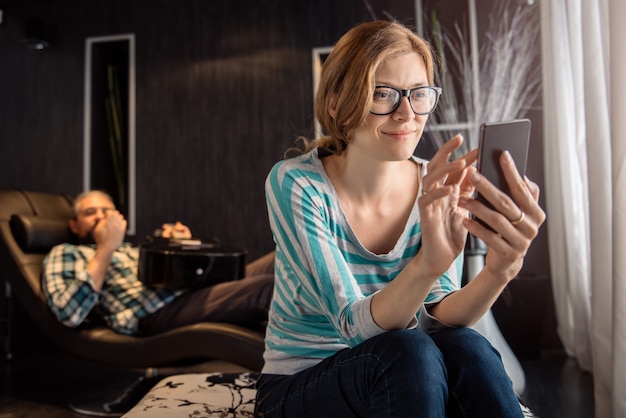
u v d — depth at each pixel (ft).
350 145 3.55
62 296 7.49
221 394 4.76
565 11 9.34
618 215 5.01
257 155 12.83
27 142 13.51
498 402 2.91
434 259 2.76
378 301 2.94
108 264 7.77
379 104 3.25
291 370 3.60
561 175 9.53
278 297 3.79
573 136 9.30
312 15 12.71
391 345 2.85
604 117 5.93
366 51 3.24
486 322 8.88
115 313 7.75
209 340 6.88
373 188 3.67
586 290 9.05
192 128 13.12
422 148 11.94
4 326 12.05
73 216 9.53
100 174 13.34
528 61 11.59
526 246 2.87
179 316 7.50
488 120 11.57
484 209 2.80
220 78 13.07
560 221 10.09
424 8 12.10
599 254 5.91
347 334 3.08
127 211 13.35
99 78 13.47
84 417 7.20
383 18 12.35
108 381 9.06
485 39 11.77
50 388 8.63
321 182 3.61
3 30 13.71
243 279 7.80
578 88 8.48
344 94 3.33
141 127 13.33
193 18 13.23
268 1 12.93
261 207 12.75
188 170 13.08
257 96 12.89
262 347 6.70
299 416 3.27
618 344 5.00
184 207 13.07
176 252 7.55
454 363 3.04
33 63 13.60
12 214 8.47
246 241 12.78
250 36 12.98
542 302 10.14
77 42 13.52
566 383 8.30
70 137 13.35
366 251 3.59
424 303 3.49
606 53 5.77
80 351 7.50
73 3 13.57
